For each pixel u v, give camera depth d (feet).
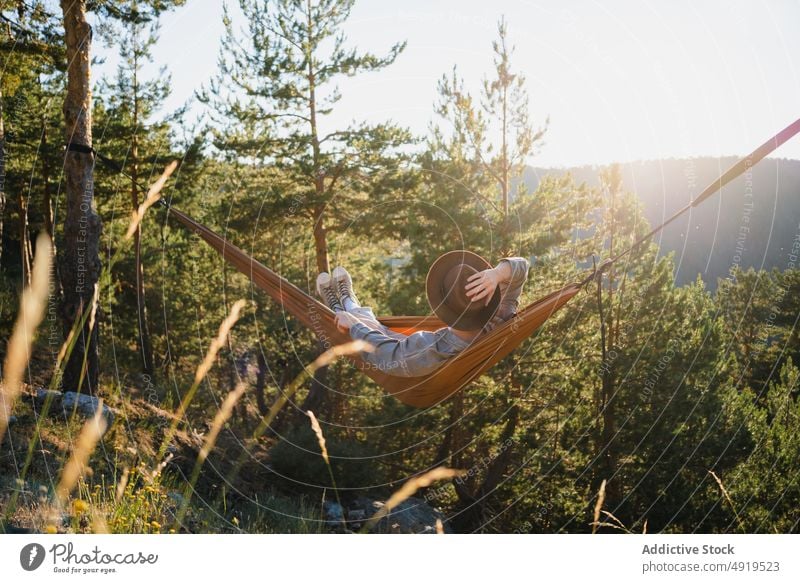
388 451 45.65
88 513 9.36
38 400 19.63
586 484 41.98
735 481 39.86
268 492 26.18
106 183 48.70
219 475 22.54
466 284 14.30
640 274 45.75
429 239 43.01
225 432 31.89
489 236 41.68
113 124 45.11
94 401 21.25
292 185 46.62
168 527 11.85
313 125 44.45
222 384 56.24
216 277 61.67
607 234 45.91
